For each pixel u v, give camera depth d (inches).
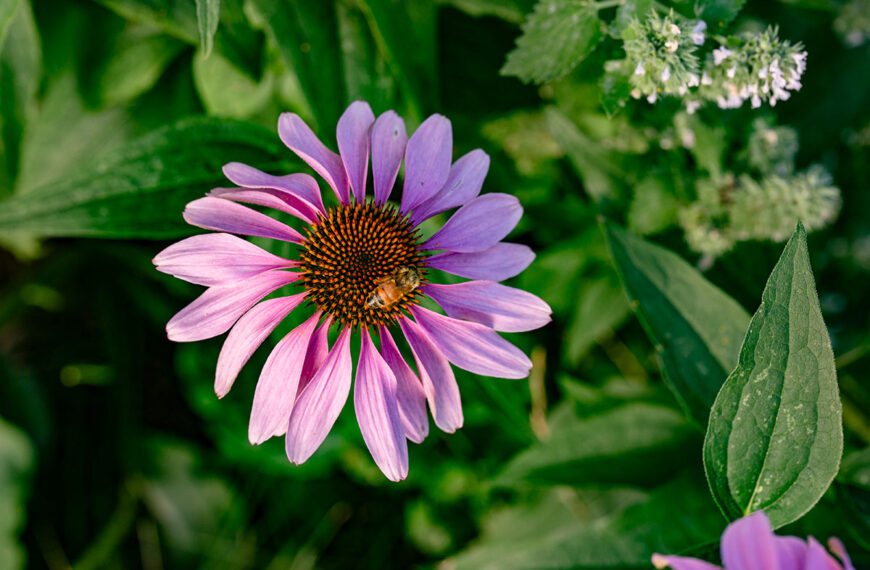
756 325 14.9
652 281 17.1
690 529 17.3
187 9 17.8
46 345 21.3
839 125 20.8
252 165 16.9
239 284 16.0
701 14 16.4
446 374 16.5
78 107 18.8
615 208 18.5
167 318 20.8
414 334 16.7
